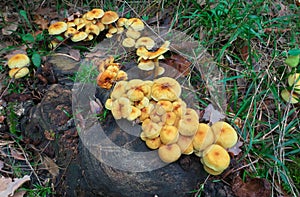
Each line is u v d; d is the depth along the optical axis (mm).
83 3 627
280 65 467
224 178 370
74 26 521
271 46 501
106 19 511
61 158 406
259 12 517
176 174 353
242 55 493
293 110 415
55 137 415
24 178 402
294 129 421
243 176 375
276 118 433
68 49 516
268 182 366
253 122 409
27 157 434
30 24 592
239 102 449
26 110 466
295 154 405
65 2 624
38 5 636
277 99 435
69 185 389
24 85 501
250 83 460
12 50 550
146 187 348
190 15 550
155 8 579
